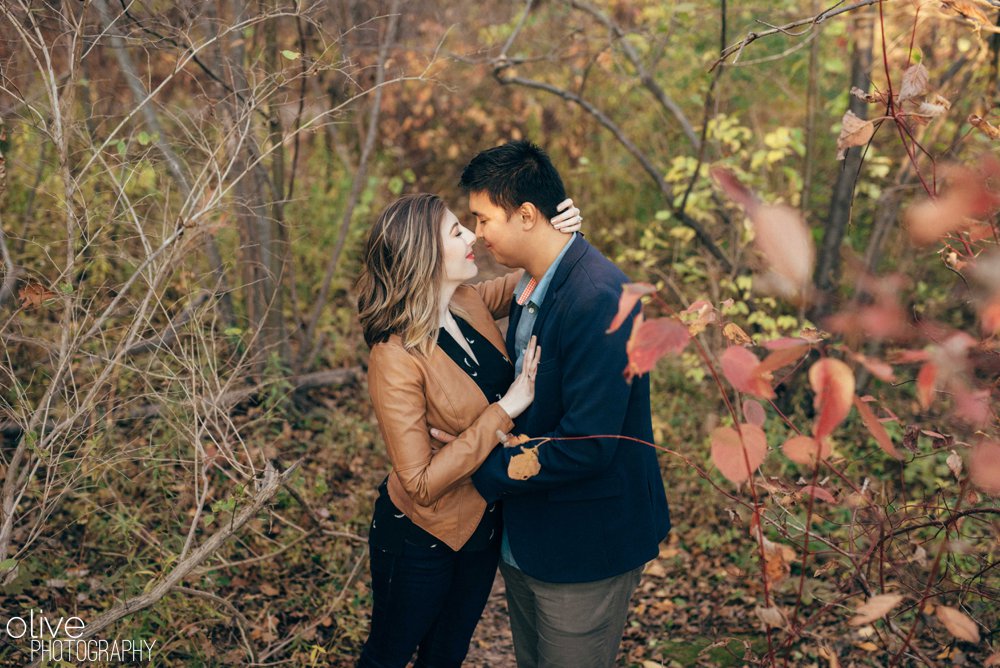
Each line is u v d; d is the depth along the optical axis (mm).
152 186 3436
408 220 2145
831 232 4441
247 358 4074
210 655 2730
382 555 2311
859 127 1634
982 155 1373
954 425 1884
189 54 2863
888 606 1371
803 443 1450
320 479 3064
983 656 2479
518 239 2145
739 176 4570
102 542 3172
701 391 4941
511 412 2143
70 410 2596
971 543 2303
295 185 5684
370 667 2396
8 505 2381
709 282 5195
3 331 2678
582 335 2031
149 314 2842
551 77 7352
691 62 5598
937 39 4211
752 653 2145
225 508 2418
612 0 6230
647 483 2223
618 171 6656
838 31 4387
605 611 2219
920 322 1450
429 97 7434
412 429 2129
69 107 2469
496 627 3338
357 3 5535
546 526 2168
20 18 2900
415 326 2141
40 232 3883
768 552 1597
